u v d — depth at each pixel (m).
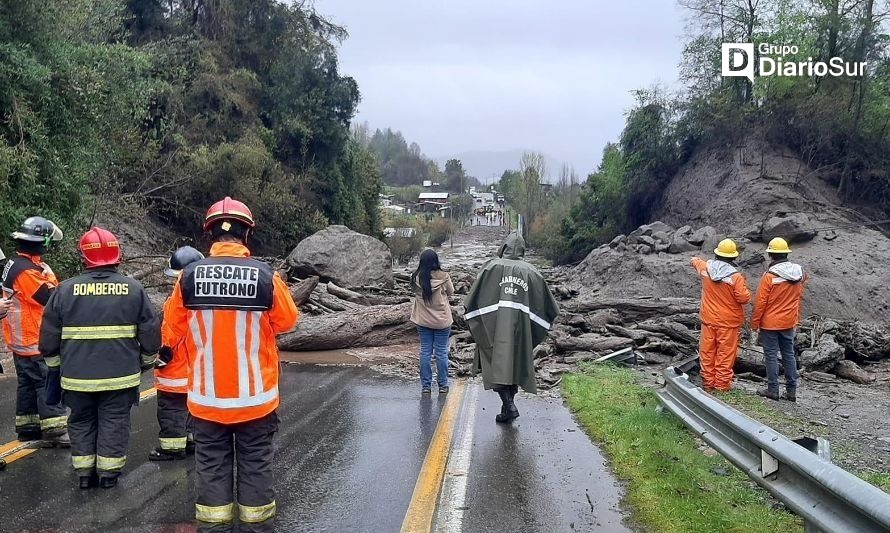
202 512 3.99
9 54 13.88
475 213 136.75
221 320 3.98
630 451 6.19
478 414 7.73
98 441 5.29
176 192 27.73
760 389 9.63
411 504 5.07
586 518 4.83
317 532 4.57
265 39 34.66
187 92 30.12
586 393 8.48
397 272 23.16
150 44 29.45
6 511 4.82
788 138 31.25
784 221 21.09
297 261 18.23
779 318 9.21
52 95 15.09
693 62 35.94
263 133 32.38
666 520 4.69
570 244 42.66
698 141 35.59
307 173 35.47
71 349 5.17
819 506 3.86
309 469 5.82
